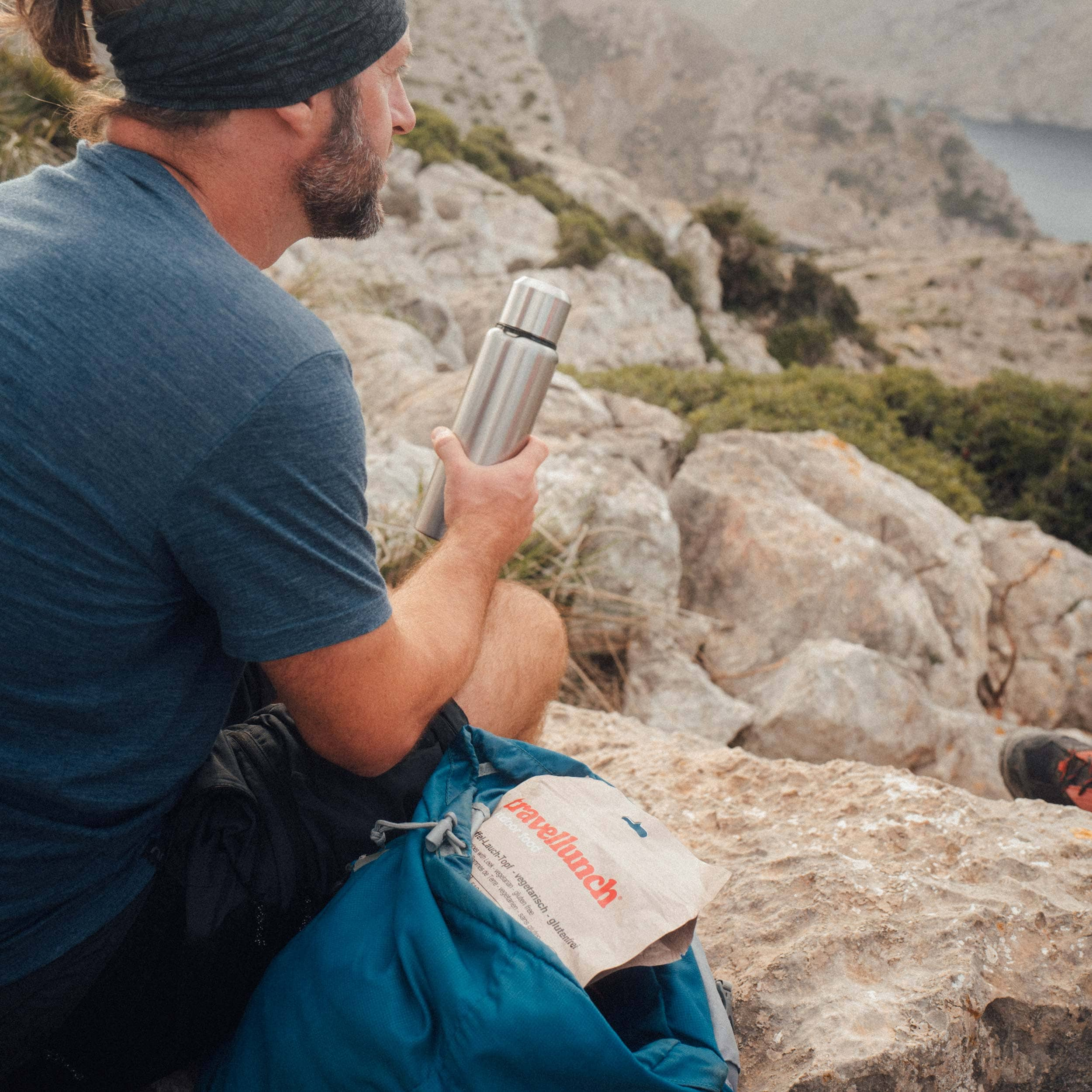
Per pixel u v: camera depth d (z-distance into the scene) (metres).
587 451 4.50
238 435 0.87
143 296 0.87
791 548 4.39
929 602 4.60
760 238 36.56
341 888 1.14
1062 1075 1.37
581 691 3.83
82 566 0.87
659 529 4.19
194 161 1.01
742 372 9.29
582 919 1.03
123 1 0.93
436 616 1.17
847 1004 1.32
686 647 4.18
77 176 0.96
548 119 88.25
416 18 89.44
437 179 24.36
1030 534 5.71
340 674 0.99
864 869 1.59
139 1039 1.12
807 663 3.87
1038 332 71.38
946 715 3.99
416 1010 0.97
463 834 1.10
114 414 0.85
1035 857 1.62
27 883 0.97
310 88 0.99
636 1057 0.94
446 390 5.18
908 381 8.84
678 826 1.83
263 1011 1.06
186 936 1.07
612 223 32.66
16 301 0.86
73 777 0.94
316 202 1.09
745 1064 1.30
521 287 1.29
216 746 1.17
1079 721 5.14
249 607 0.93
